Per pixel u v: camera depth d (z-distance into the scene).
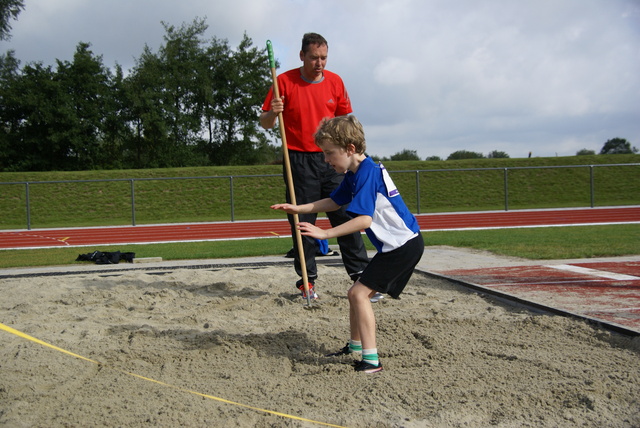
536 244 8.94
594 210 19.12
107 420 2.31
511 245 8.87
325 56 4.93
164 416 2.33
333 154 3.07
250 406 2.48
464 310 4.41
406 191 23.20
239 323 4.16
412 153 35.00
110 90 40.72
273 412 2.38
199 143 44.50
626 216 16.91
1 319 4.39
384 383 2.75
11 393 2.64
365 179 3.00
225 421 2.28
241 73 45.12
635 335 3.39
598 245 8.58
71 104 38.19
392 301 4.80
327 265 7.21
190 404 2.49
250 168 26.11
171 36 44.06
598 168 24.97
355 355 3.23
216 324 4.13
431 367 3.00
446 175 24.38
